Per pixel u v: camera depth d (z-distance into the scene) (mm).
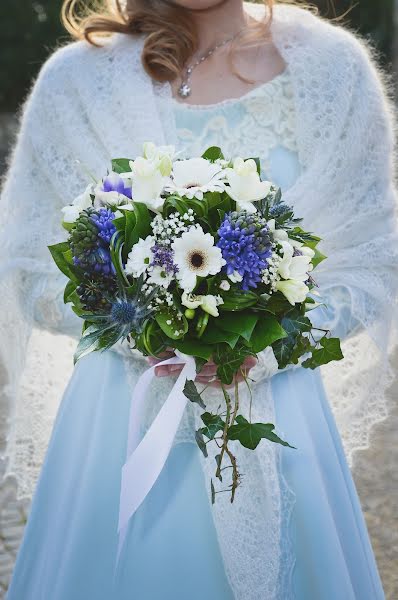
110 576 2203
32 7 18297
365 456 4816
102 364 2340
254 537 2162
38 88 2557
